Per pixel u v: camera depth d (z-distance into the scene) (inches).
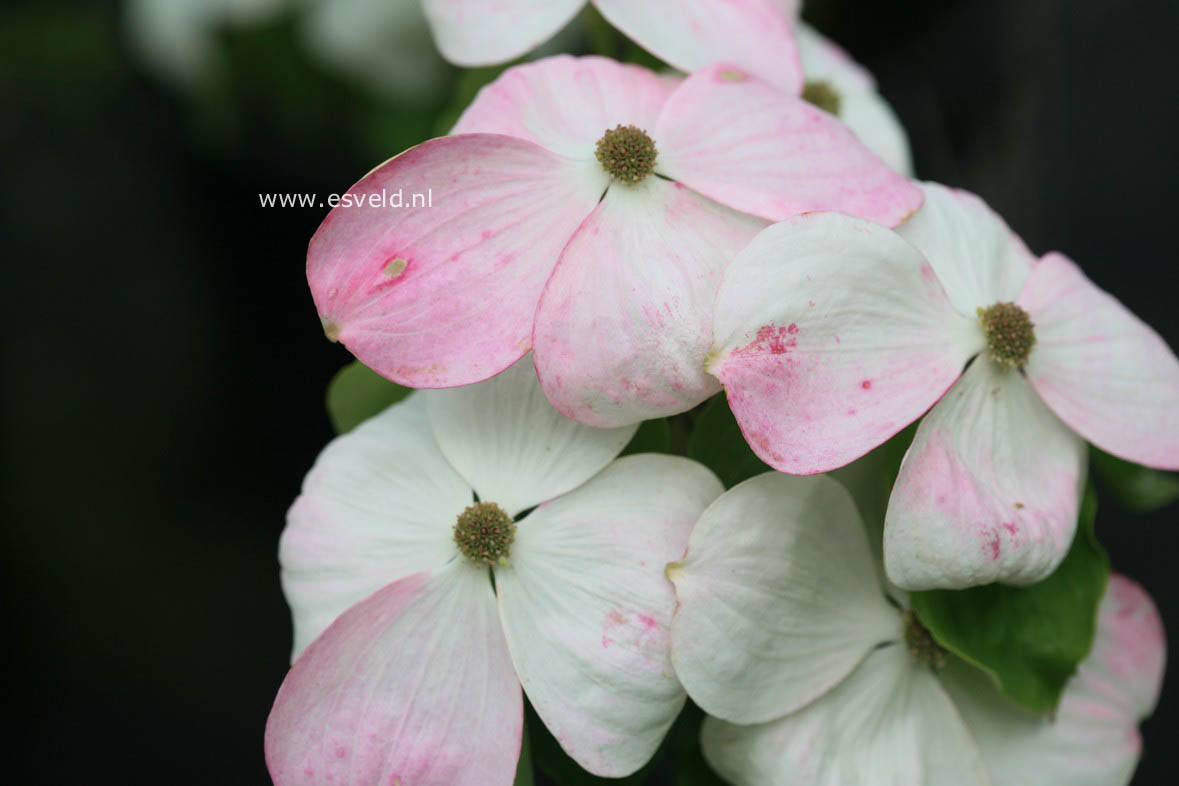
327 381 36.1
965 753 19.0
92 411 36.1
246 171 34.2
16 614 33.8
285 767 18.2
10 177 37.6
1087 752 19.4
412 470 19.0
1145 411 19.3
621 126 18.6
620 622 18.2
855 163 19.0
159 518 35.4
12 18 35.8
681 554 18.2
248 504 35.7
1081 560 19.1
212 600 34.6
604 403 18.2
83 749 32.5
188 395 36.4
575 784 19.0
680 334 18.1
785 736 18.7
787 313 18.0
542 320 18.1
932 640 19.0
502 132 18.8
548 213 18.5
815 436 17.9
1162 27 32.1
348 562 18.8
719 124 19.0
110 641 33.8
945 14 28.0
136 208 36.7
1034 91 29.3
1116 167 32.4
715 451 18.8
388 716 18.3
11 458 35.5
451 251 18.3
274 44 29.3
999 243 19.5
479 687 18.4
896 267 18.3
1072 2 31.9
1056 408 19.0
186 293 36.6
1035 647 18.9
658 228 18.5
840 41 29.1
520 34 20.1
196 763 32.5
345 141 31.5
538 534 18.5
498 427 18.8
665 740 19.4
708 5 20.2
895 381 18.3
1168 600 31.3
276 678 33.7
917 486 17.9
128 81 36.5
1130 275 32.7
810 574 18.6
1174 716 30.5
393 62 27.2
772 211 18.6
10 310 36.9
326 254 18.1
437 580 18.5
